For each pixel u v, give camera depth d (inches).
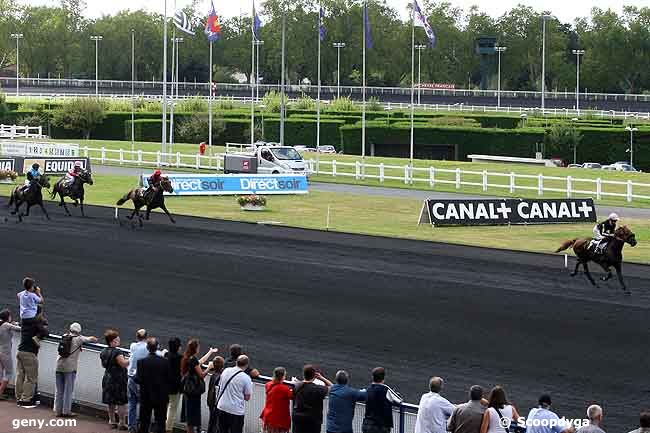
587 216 2037.4
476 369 1007.6
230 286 1373.0
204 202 2249.0
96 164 3112.7
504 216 1973.4
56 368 859.4
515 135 4242.1
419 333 1139.3
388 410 720.3
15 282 1393.9
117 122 4613.7
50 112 4680.1
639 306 1270.9
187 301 1290.6
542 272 1472.7
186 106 4699.8
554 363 1029.8
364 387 941.2
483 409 678.5
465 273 1460.4
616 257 1366.9
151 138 4446.4
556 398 920.3
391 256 1585.9
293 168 2711.6
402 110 5137.8
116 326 1168.2
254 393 794.8
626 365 1024.9
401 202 2285.9
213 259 1556.3
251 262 1534.2
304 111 4867.1
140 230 1824.6
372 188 2581.2
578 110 5098.4
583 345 1096.2
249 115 4601.4
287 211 2111.2
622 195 2411.4
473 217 1951.3
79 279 1417.3
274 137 4515.3
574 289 1363.2
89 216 1983.3
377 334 1135.0
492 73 6673.2
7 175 2549.2
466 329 1158.3
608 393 936.9
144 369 790.5
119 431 822.5
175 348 816.3
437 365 1019.9
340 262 1534.2
